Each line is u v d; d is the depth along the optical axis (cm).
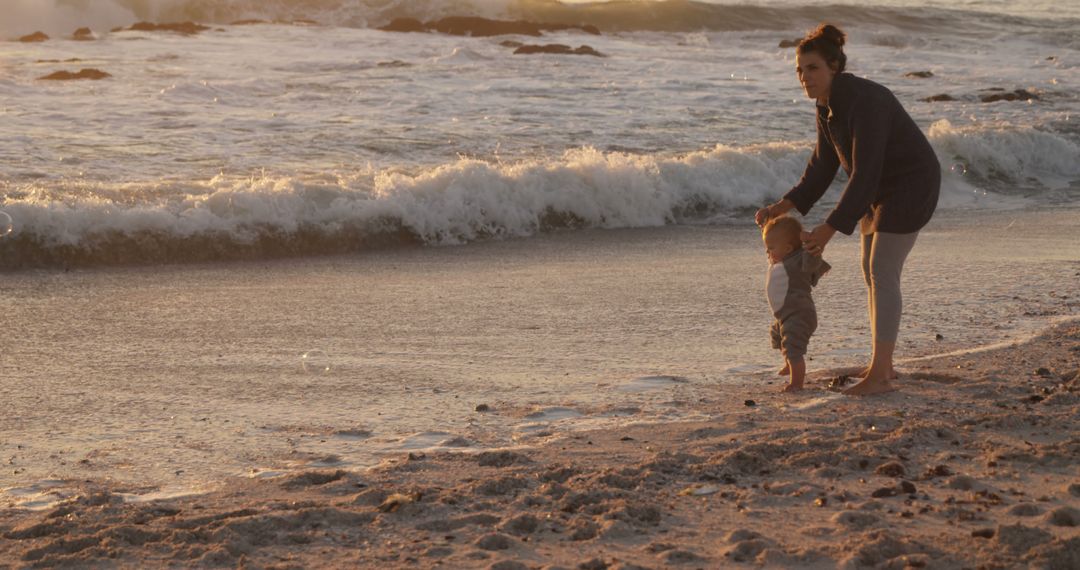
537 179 1145
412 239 1017
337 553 307
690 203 1220
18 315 677
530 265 896
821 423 446
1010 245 956
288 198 1008
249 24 3120
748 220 1189
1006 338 607
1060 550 294
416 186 1080
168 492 370
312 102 1789
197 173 1175
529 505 347
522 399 493
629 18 3547
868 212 513
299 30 2978
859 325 649
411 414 470
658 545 311
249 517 331
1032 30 3538
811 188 531
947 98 2083
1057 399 476
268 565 298
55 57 2300
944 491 358
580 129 1594
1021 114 1894
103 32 2911
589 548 310
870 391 495
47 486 378
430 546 311
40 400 491
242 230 953
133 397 497
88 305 712
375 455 412
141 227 920
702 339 619
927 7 4062
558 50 2720
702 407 477
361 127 1542
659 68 2467
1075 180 1490
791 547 307
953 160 1485
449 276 839
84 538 316
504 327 649
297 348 595
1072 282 775
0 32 3059
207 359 569
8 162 1174
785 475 378
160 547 313
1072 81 2438
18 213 885
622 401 489
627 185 1170
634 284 796
